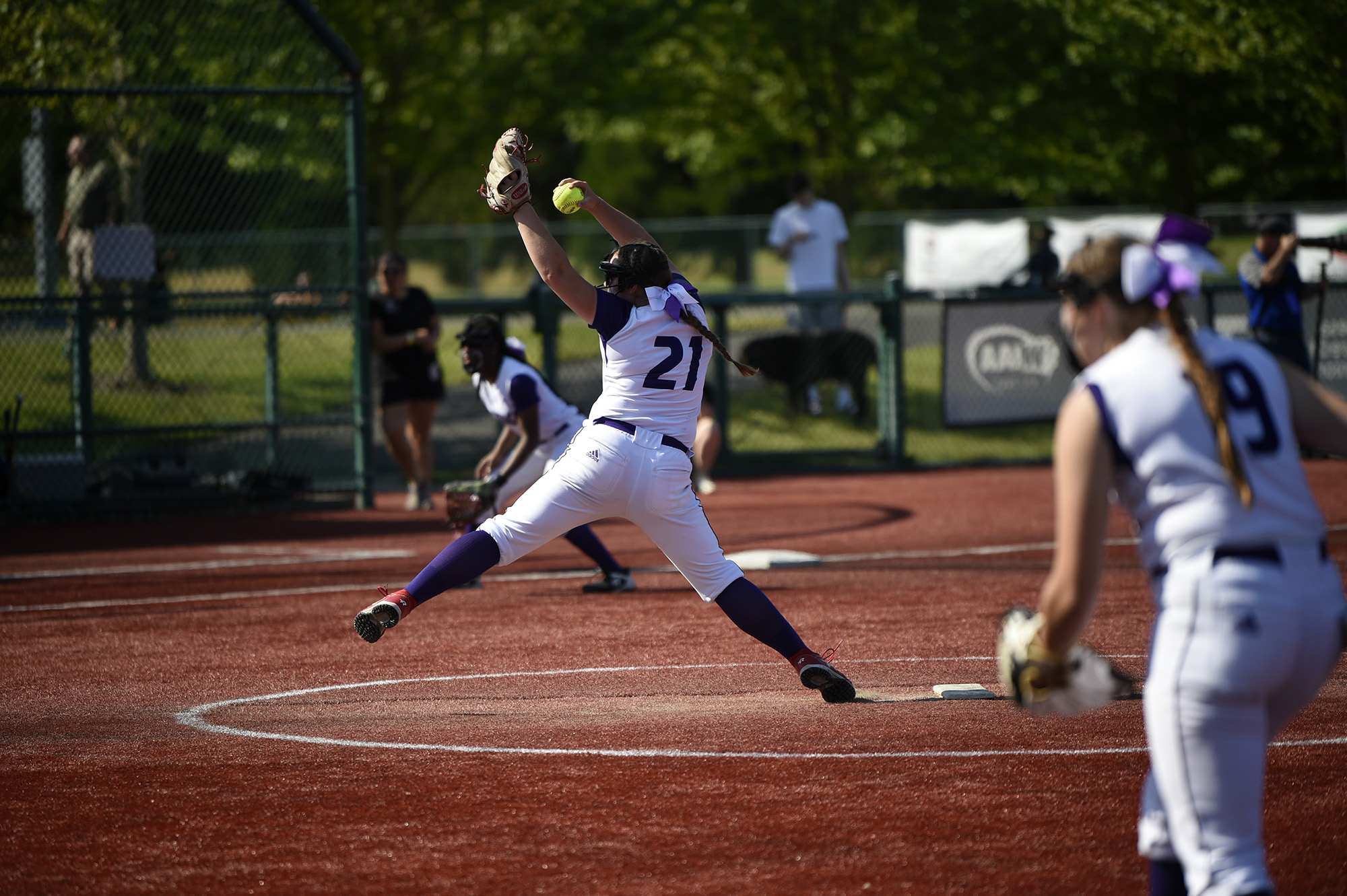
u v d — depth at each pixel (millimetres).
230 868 14656
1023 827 15445
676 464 20891
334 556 39875
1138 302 10805
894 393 60562
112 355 54562
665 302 20766
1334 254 44750
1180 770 10086
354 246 49688
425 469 50344
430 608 30703
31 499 48094
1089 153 79375
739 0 78188
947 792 16734
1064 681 10875
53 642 27875
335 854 15023
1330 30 56688
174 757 19016
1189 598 10062
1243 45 59938
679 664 24625
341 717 21172
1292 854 14461
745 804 16391
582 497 21125
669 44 81312
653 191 182250
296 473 57406
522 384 30750
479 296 119250
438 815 16234
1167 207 84188
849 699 21344
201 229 65875
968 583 32719
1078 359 11766
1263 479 10148
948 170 82312
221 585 34938
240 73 51875
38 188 52531
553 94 78625
